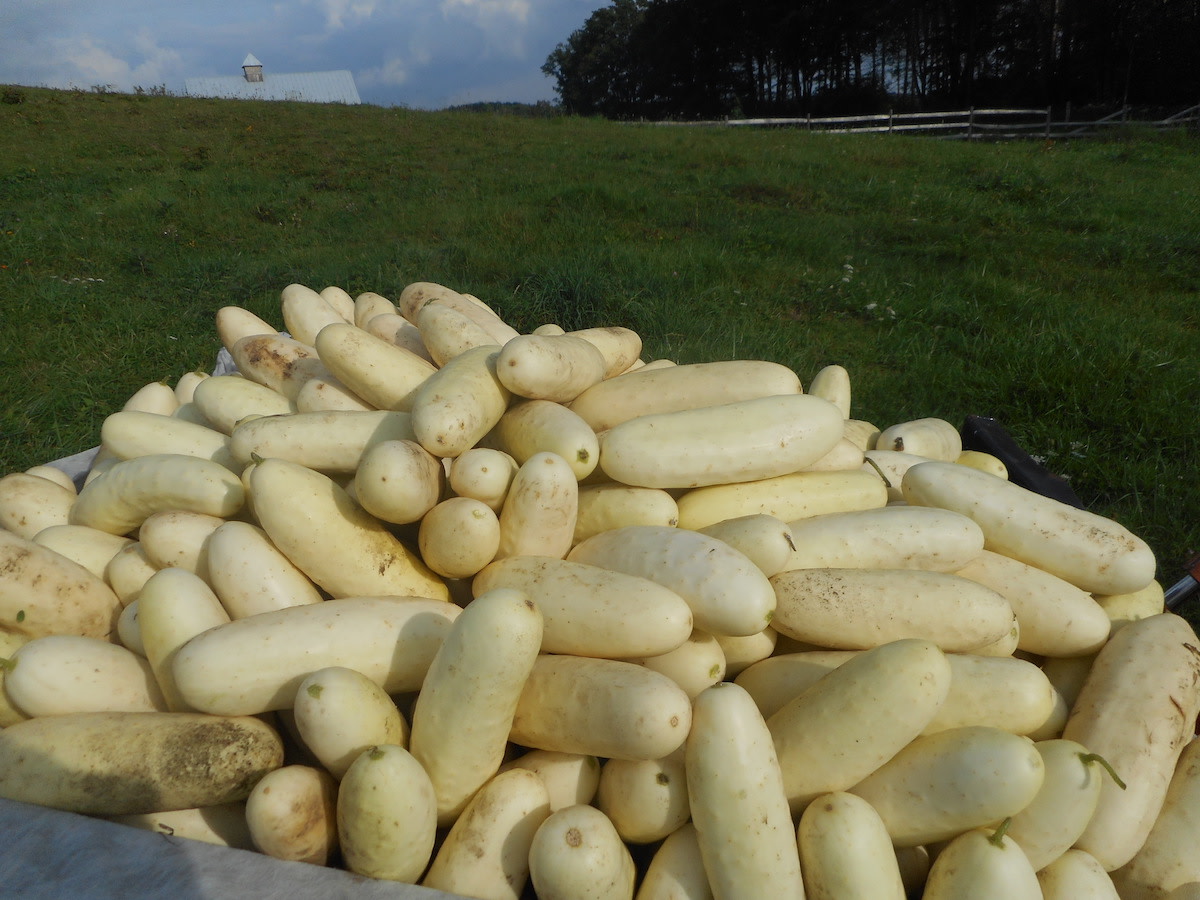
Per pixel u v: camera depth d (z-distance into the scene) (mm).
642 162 14930
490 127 19797
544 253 8945
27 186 12672
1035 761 1539
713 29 43688
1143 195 12328
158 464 2254
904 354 6570
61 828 1536
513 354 2268
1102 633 2133
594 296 7117
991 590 2002
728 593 1813
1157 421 5258
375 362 2553
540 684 1730
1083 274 8766
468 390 2232
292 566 2029
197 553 2096
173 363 6820
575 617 1811
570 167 14359
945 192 12117
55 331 7301
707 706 1559
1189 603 3773
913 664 1608
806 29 39531
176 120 18312
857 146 17094
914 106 37250
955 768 1578
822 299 7758
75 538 2301
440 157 15586
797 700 1757
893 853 1585
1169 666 1954
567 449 2176
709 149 16156
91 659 1817
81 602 2059
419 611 1852
